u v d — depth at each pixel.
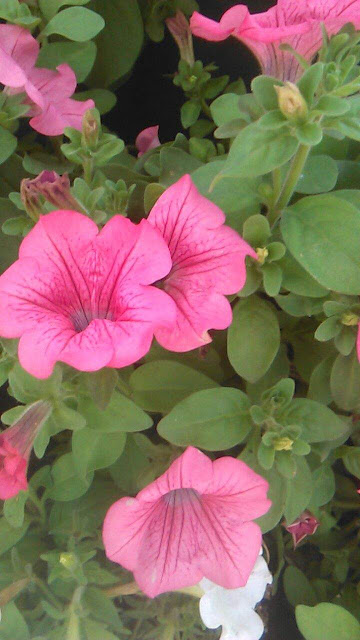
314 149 0.26
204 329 0.20
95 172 0.27
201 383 0.25
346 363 0.25
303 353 0.28
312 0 0.21
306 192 0.24
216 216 0.20
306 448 0.23
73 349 0.18
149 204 0.24
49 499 0.28
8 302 0.19
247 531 0.22
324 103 0.19
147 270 0.19
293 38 0.21
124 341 0.18
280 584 0.32
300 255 0.22
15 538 0.25
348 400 0.25
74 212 0.19
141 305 0.18
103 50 0.35
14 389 0.23
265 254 0.23
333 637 0.25
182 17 0.34
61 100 0.28
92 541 0.27
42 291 0.19
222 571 0.23
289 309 0.25
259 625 0.25
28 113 0.27
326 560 0.32
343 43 0.21
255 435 0.24
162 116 0.38
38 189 0.20
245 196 0.23
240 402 0.24
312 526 0.27
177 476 0.20
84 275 0.20
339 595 0.31
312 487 0.26
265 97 0.20
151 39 0.37
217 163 0.24
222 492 0.21
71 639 0.24
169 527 0.23
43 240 0.19
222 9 0.37
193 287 0.20
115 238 0.19
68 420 0.23
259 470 0.24
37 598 0.27
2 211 0.27
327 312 0.23
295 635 0.31
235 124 0.22
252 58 0.38
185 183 0.20
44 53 0.30
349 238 0.22
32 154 0.30
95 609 0.25
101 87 0.36
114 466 0.27
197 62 0.34
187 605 0.28
